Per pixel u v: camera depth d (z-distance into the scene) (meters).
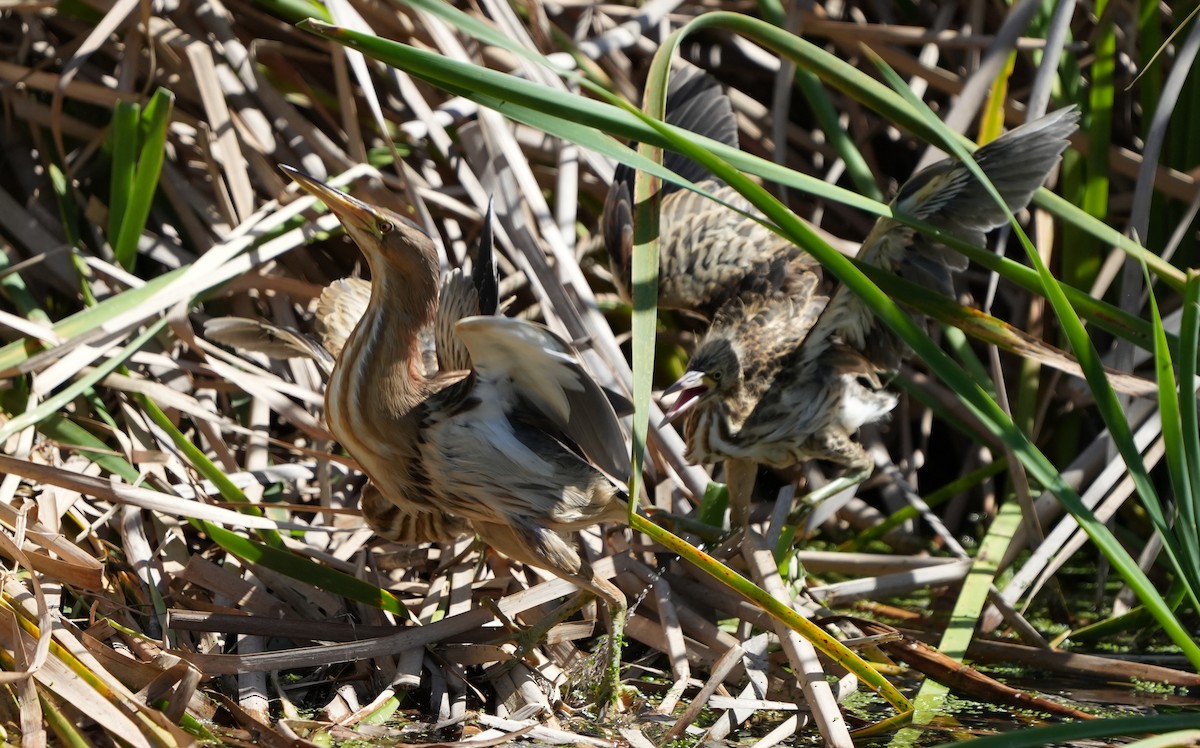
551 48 7.53
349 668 5.36
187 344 6.58
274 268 7.19
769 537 6.25
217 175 6.96
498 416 5.20
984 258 5.27
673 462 6.50
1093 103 7.21
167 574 5.50
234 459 6.23
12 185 7.21
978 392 4.87
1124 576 4.71
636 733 4.94
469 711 5.18
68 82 6.64
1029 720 5.27
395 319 5.13
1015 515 6.68
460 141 7.62
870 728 5.08
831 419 6.82
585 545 6.13
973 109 6.55
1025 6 6.54
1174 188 7.33
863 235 8.30
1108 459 6.83
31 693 4.28
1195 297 4.81
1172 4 8.05
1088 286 7.39
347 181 6.83
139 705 4.41
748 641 5.45
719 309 7.23
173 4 7.33
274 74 7.68
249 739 4.66
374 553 6.12
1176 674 5.71
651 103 5.16
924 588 6.53
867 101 5.38
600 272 7.63
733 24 5.38
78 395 6.27
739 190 4.64
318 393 6.77
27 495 5.62
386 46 4.52
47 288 6.88
